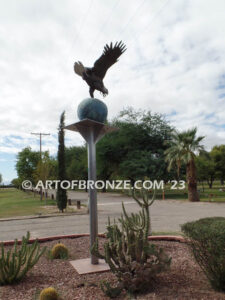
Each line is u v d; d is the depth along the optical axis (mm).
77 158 54500
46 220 12430
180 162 21375
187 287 3180
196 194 21094
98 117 4770
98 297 3102
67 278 3803
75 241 6211
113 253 3381
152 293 3066
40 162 25203
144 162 27797
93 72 4906
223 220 3377
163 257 3146
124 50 4707
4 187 97438
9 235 8664
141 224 3479
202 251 3119
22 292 3348
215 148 46562
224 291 3031
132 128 31172
